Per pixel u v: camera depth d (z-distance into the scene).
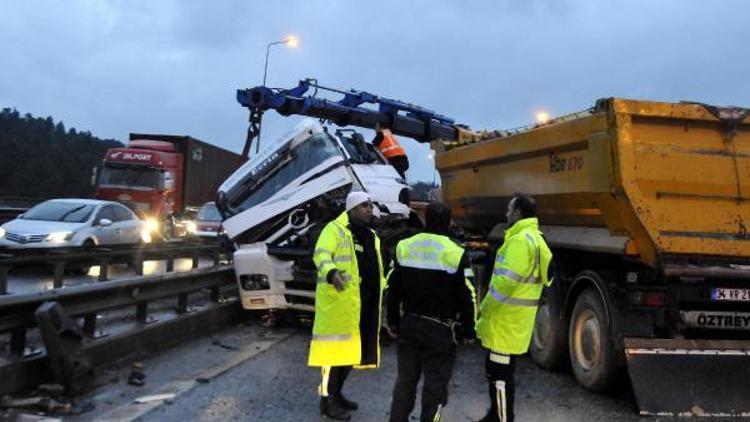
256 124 12.54
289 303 9.55
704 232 6.36
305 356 7.99
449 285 4.92
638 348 6.13
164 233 25.17
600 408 6.27
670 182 6.30
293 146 9.84
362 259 5.81
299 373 7.14
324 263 5.44
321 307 5.64
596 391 6.71
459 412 6.02
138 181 24.56
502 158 8.86
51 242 13.92
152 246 14.24
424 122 14.01
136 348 7.40
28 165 71.06
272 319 10.01
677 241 6.27
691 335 6.71
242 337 9.16
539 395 6.70
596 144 6.48
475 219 10.63
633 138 6.29
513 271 5.16
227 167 34.22
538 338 7.97
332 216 9.50
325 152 9.67
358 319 5.69
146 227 17.62
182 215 27.16
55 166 71.81
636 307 6.40
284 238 9.70
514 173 8.59
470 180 10.20
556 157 7.41
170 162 25.70
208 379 6.66
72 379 5.81
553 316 7.55
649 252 6.33
